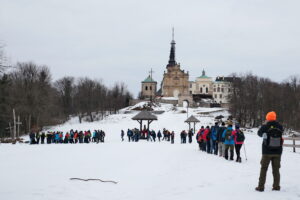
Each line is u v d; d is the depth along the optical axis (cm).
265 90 9544
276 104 9094
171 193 990
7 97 6238
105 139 5378
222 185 1079
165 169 1510
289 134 8069
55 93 9025
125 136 5978
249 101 9544
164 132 4950
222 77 16688
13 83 7188
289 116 8931
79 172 1407
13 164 1691
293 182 1109
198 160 1847
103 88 12638
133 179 1245
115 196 968
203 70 16162
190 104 12381
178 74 14412
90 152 2459
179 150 2655
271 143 970
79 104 10938
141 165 1656
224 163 1684
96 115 11744
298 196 899
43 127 8375
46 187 1077
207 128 2362
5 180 1202
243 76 10300
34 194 978
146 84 15362
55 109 8250
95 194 994
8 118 6378
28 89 7231
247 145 3109
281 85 10519
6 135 7138
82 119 11425
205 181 1164
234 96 9875
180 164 1683
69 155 2206
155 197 943
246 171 1382
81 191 1031
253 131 7562
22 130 7575
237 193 952
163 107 11594
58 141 4269
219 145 2089
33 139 3884
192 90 16188
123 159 1944
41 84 7794
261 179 981
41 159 1941
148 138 4856
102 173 1384
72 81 12694
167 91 14412
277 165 984
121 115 9856
